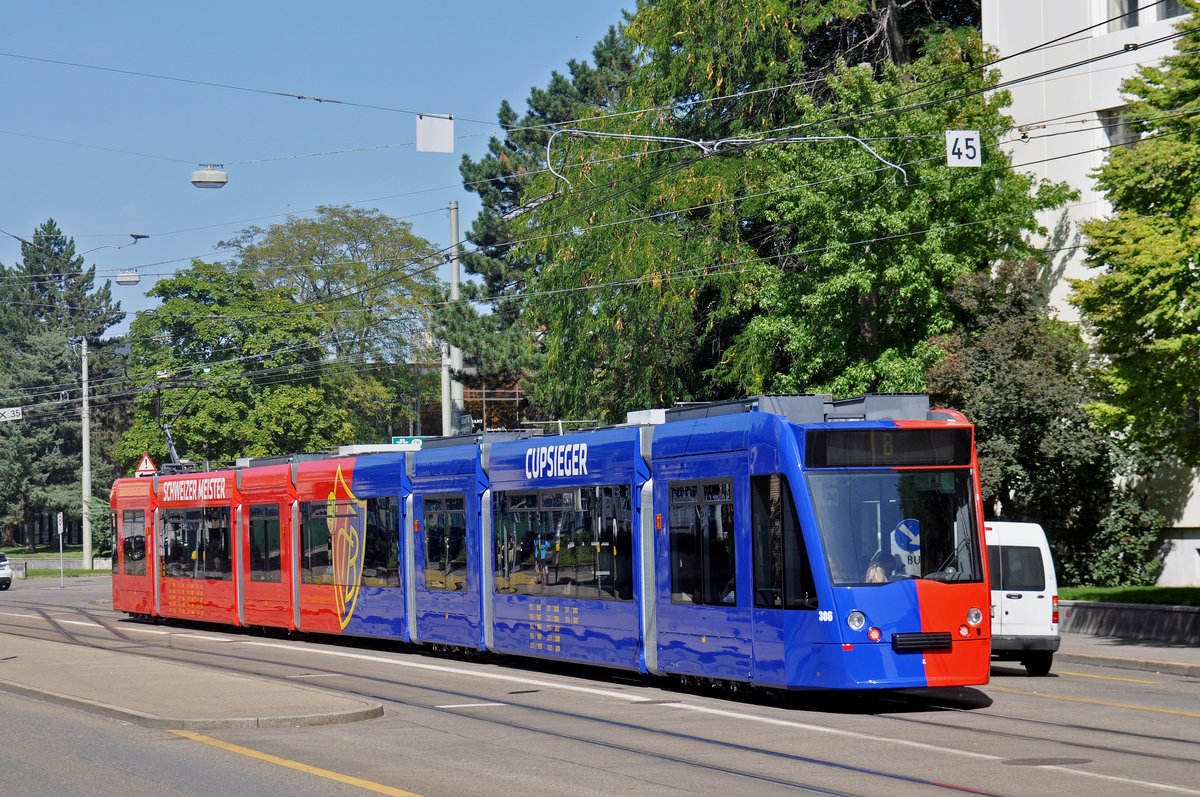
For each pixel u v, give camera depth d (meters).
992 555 19.86
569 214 35.72
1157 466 30.92
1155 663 20.55
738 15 34.69
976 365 29.19
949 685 14.78
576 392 38.22
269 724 14.20
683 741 12.90
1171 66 23.28
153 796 10.41
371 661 21.86
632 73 55.44
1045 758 11.71
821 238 30.95
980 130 29.58
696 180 34.00
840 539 14.78
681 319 36.03
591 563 18.59
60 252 116.56
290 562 26.83
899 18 40.69
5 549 105.50
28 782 11.16
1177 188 22.48
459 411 53.91
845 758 11.78
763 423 15.51
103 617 35.59
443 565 22.30
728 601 15.90
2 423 91.69
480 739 13.19
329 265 66.25
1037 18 33.38
